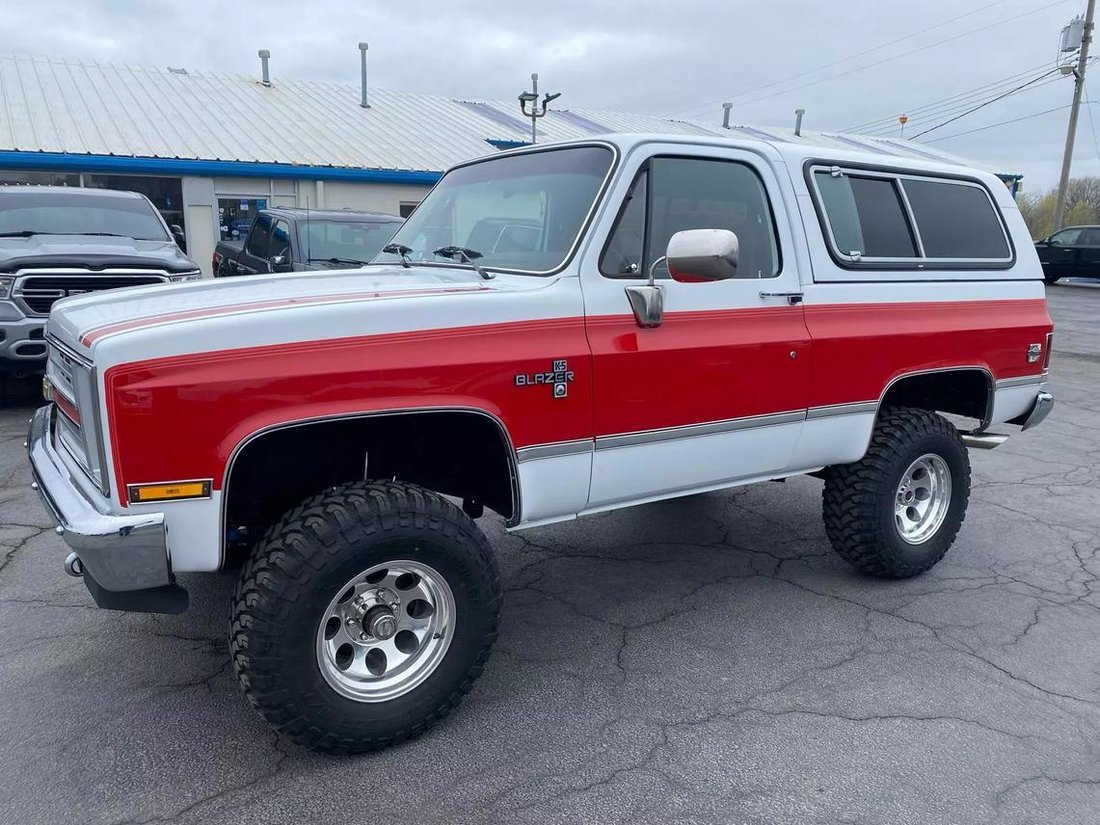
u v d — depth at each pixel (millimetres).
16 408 7852
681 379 3379
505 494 3281
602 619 4008
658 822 2602
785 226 3746
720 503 5805
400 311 2812
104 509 2549
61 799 2652
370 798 2689
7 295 7090
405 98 23516
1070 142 30156
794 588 4387
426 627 2990
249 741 2977
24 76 18078
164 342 2486
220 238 16109
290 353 2627
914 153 32656
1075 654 3717
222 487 2572
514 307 3006
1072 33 29297
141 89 19203
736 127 30000
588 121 25188
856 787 2779
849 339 3857
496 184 3822
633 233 3322
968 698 3336
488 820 2598
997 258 4586
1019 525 5461
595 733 3064
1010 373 4527
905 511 4402
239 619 2643
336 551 2664
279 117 19312
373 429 3146
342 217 9227
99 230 8562
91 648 3611
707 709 3232
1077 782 2826
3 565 4426
